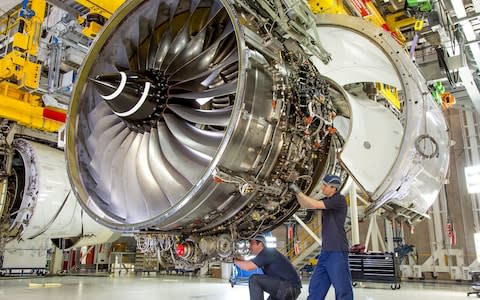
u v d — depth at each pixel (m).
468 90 7.34
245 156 2.45
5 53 7.14
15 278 10.34
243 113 2.31
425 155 2.85
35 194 6.61
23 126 7.35
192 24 3.14
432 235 13.60
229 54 2.97
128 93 2.74
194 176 2.60
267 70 2.60
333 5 4.72
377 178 3.17
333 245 3.46
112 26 3.09
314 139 2.97
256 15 2.74
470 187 11.64
